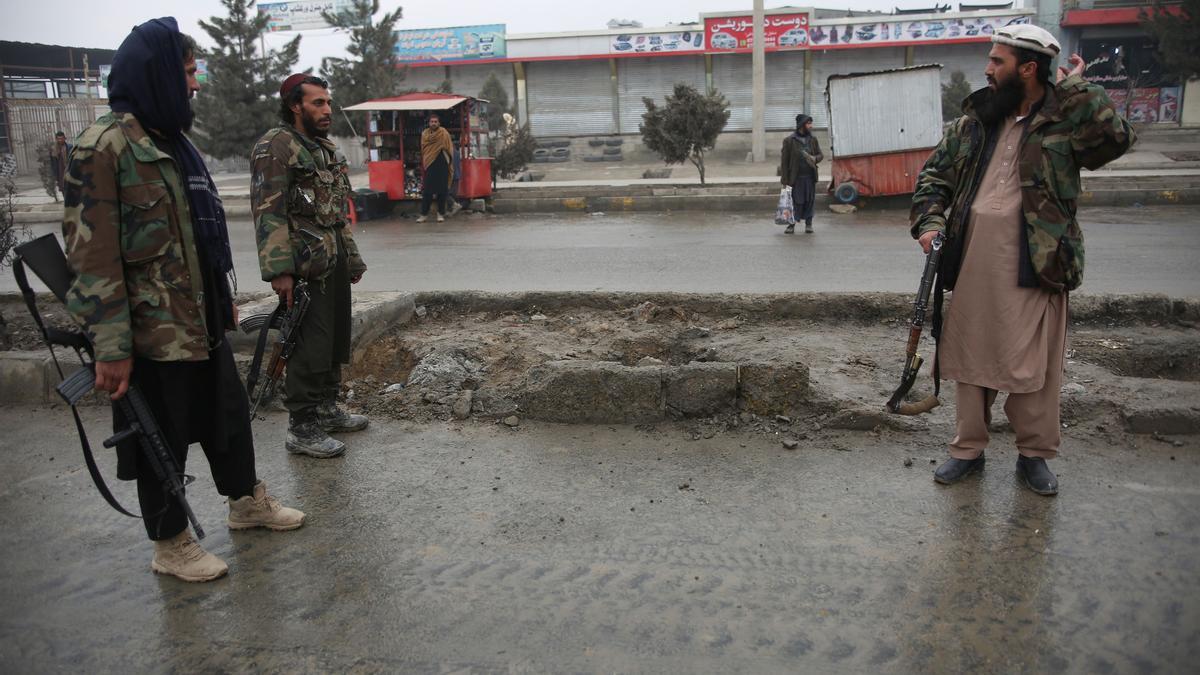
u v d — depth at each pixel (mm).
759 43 24547
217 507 3727
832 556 3145
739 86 30297
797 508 3527
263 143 3865
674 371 4461
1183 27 19938
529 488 3795
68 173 2756
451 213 16234
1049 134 3340
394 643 2699
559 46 30406
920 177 3824
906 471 3846
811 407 4414
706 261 9742
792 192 12125
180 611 2924
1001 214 3459
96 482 3014
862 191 14914
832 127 14859
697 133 17406
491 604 2896
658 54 30031
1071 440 4109
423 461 4137
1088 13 27047
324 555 3270
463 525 3469
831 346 5340
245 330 4020
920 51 29188
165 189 2879
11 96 32500
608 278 8750
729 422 4398
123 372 2826
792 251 10414
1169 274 8133
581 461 4066
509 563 3162
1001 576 2986
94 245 2734
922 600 2854
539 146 30031
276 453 4289
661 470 3934
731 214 15352
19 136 29625
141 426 2938
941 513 3451
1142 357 5164
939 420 4324
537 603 2895
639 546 3256
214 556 3186
